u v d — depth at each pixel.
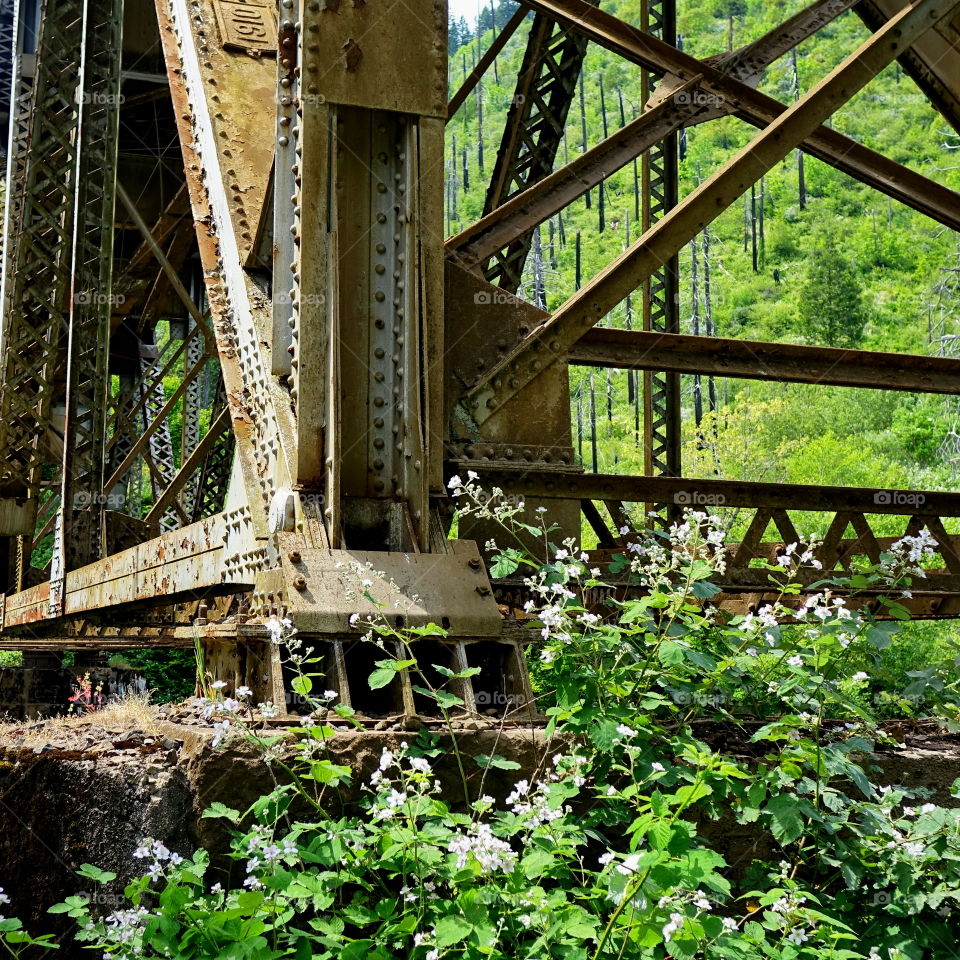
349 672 4.04
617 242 92.31
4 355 11.21
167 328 47.16
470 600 4.12
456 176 104.88
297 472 4.27
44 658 13.23
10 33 19.25
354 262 4.52
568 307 5.29
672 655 3.41
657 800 2.92
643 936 2.76
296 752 3.23
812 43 124.19
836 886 3.55
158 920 2.72
